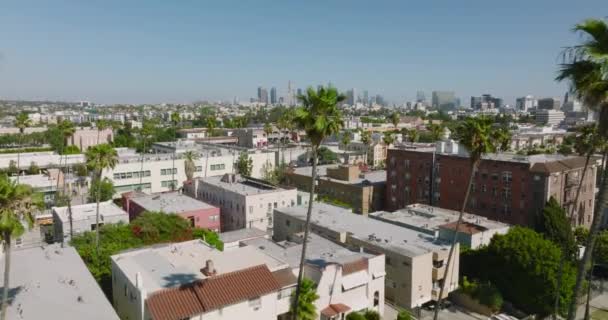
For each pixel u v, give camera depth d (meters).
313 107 31.41
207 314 31.83
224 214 79.81
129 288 34.16
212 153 120.69
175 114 196.75
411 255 46.22
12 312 29.66
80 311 30.11
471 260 52.84
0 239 28.70
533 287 47.00
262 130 178.75
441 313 47.78
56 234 68.69
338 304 39.94
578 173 73.62
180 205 73.81
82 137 162.25
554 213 65.06
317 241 50.03
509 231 52.97
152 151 146.62
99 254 48.44
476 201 78.25
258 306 34.50
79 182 97.75
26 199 29.58
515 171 72.06
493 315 46.28
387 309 46.97
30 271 37.72
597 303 51.16
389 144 132.75
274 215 65.31
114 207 73.00
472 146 39.62
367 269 42.50
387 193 95.75
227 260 39.41
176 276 34.97
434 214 65.69
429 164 86.69
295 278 37.28
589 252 19.84
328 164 132.88
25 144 181.50
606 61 17.84
